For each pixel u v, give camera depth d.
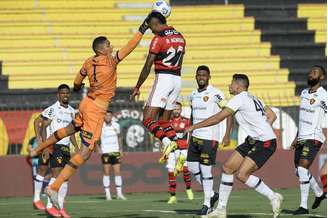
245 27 63.22
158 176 45.81
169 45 25.09
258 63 60.66
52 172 32.16
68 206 35.31
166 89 25.16
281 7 65.06
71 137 32.53
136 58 59.00
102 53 25.17
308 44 62.25
